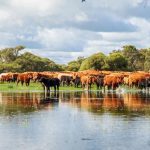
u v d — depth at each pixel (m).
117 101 51.38
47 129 27.45
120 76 92.12
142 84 90.81
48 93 73.00
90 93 73.94
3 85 103.88
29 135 25.36
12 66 183.75
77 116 34.34
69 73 111.75
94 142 23.31
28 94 68.94
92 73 102.81
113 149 21.70
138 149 21.70
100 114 35.81
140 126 28.56
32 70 196.12
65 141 23.58
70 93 73.62
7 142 23.33
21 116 34.31
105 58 160.12
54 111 38.34
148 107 42.50
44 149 21.72
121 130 26.97
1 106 43.50
